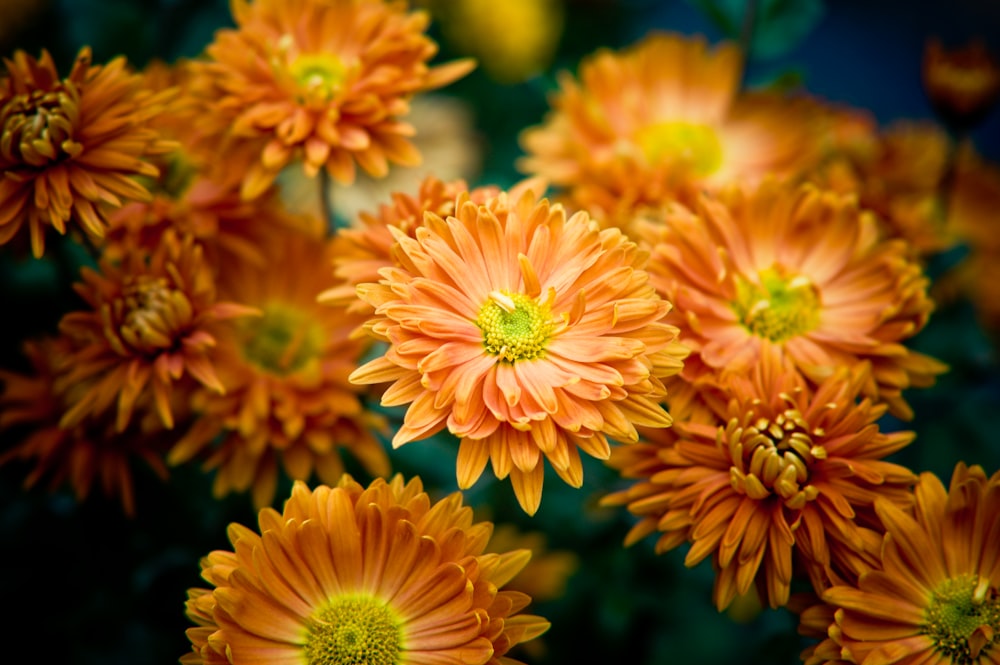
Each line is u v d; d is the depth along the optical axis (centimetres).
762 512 27
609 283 26
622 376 26
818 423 27
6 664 32
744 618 32
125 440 30
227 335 30
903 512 27
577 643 33
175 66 33
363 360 30
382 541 26
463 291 26
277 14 31
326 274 31
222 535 32
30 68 28
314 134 30
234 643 25
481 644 25
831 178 34
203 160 30
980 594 26
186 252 29
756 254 30
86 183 28
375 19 31
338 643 26
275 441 29
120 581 32
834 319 30
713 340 28
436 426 25
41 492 33
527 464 25
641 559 32
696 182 33
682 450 27
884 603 26
